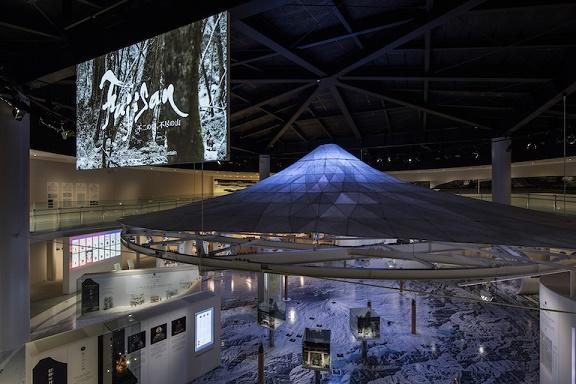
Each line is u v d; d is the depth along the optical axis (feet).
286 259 29.07
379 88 55.47
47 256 74.59
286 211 30.17
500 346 52.24
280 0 23.08
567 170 79.56
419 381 42.73
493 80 44.27
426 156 99.81
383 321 62.69
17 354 38.81
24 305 40.16
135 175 106.63
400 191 36.11
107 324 34.81
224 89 23.61
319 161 41.39
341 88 58.95
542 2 28.96
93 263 71.87
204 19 24.73
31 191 75.31
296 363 47.50
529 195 84.99
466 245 29.58
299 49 42.14
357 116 75.25
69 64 32.76
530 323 61.31
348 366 46.60
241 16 25.11
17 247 39.24
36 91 49.83
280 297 65.36
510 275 25.21
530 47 37.70
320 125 81.76
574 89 41.16
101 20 31.12
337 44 42.24
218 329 46.65
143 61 27.37
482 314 66.13
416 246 35.99
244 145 91.09
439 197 36.24
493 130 67.77
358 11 34.68
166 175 120.16
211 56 24.23
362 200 32.19
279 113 71.61
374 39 40.22
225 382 42.57
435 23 31.55
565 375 33.53
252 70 48.78
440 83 53.26
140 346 36.88
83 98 30.86
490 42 38.91
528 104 53.62
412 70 48.19
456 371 44.98
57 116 43.78
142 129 27.09
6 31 34.68
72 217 74.59
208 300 45.29
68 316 55.98
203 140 24.23
